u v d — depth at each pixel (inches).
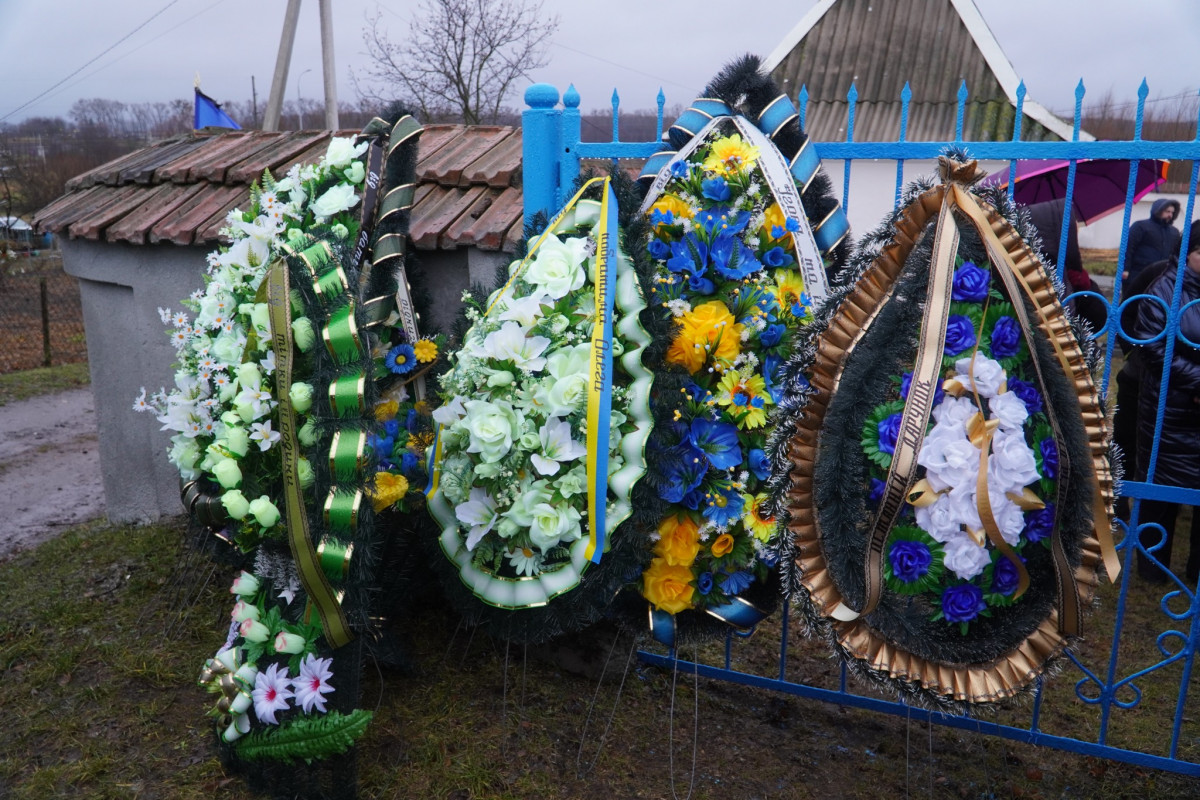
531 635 99.3
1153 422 147.9
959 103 92.1
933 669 82.9
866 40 381.1
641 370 92.6
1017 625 83.2
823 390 84.3
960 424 78.4
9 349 434.6
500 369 94.3
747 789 99.7
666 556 97.0
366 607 92.0
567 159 111.4
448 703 112.5
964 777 102.8
